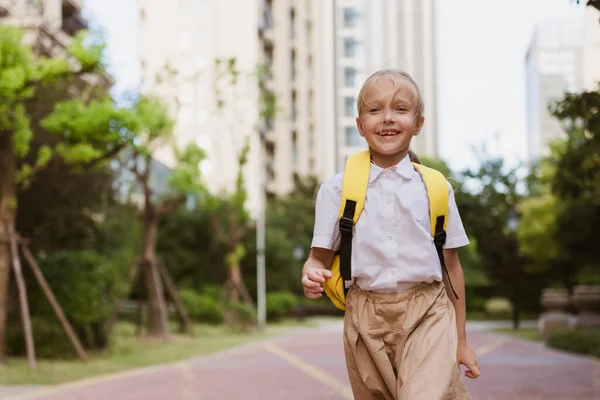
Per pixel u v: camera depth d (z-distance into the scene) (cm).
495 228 4641
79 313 1716
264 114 3400
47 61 1512
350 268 306
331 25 7769
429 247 304
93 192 2027
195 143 2477
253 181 6162
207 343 2389
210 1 6694
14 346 1667
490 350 2112
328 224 312
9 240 1523
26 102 1777
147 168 2389
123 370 1512
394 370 307
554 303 2697
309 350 2191
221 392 1148
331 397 1077
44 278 1723
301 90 7556
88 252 1784
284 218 5691
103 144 1666
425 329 300
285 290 4619
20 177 1581
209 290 3784
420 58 8031
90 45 1516
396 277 302
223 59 3166
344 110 7706
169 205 2447
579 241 2461
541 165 4641
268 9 7288
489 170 4734
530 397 1058
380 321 306
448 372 289
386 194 305
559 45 7144
